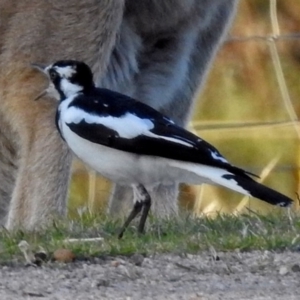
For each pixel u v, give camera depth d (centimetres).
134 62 2227
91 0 2084
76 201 2897
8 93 2097
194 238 1809
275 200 1653
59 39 2086
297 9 3662
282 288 1567
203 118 3488
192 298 1512
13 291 1562
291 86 3556
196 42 2295
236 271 1655
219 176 1680
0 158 2173
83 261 1714
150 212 2133
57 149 2083
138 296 1533
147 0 2170
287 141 3312
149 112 1741
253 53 3541
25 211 2081
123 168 1747
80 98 1770
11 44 2088
